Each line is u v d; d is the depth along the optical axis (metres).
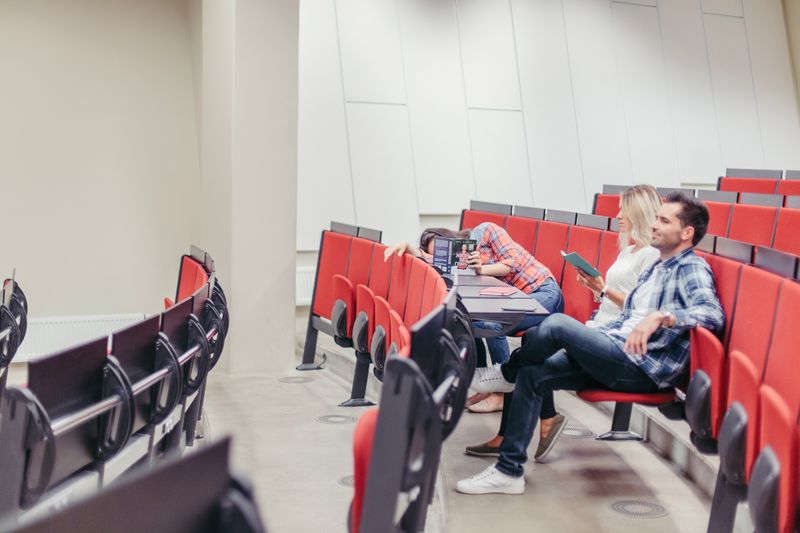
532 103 5.06
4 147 3.90
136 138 4.14
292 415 2.83
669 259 1.91
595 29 5.32
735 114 5.66
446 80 4.84
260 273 3.47
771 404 1.21
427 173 4.71
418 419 0.91
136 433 1.42
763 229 3.07
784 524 1.13
